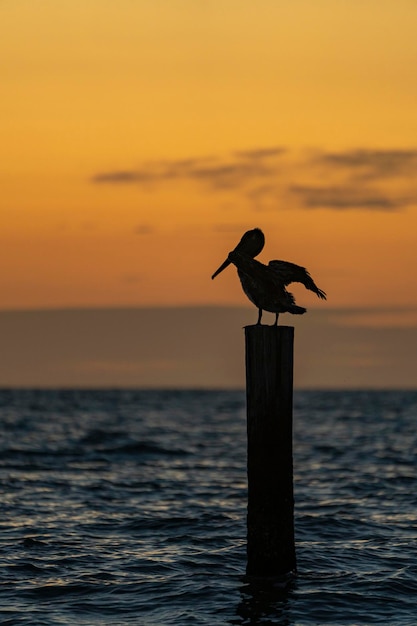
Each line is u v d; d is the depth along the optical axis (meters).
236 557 17.77
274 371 14.65
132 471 31.92
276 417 14.77
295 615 14.30
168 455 38.19
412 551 18.36
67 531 20.31
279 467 14.95
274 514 15.13
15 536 19.67
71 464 33.59
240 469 33.19
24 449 38.59
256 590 15.32
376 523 21.33
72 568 16.97
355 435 51.66
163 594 15.32
